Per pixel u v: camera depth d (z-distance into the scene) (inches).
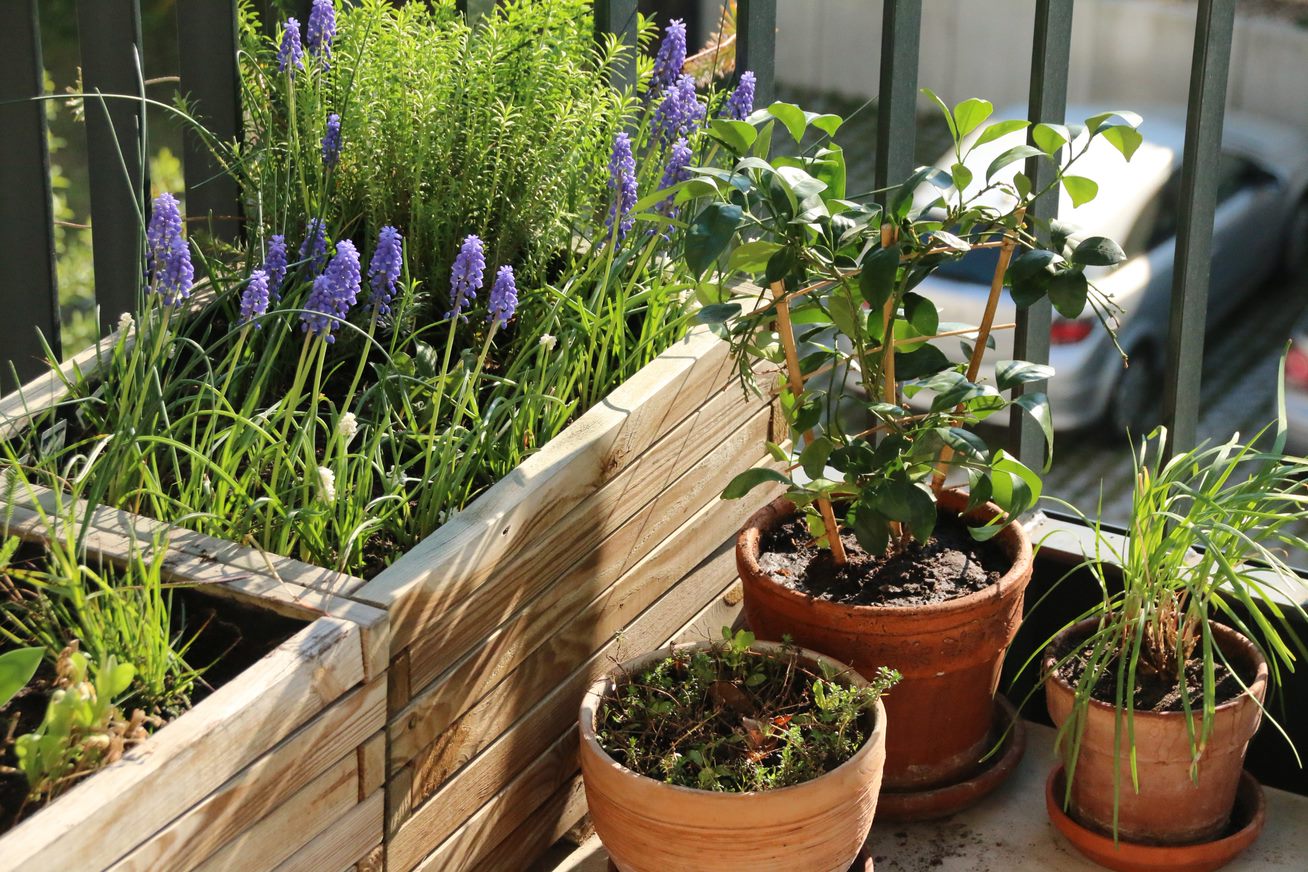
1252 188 347.9
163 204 67.1
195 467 71.3
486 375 77.9
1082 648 79.5
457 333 89.8
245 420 68.2
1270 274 350.9
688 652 75.2
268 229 87.5
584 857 81.8
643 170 86.8
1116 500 283.1
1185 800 76.3
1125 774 76.3
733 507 90.0
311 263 82.0
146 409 74.0
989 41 482.6
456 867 71.8
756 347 78.0
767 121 74.6
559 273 93.4
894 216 71.9
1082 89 489.1
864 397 80.7
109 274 92.7
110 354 83.0
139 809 51.7
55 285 91.8
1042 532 92.6
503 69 88.6
